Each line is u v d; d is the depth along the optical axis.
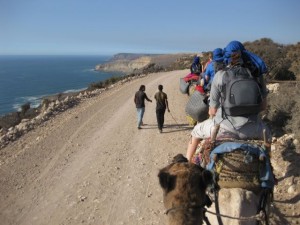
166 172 4.12
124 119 19.84
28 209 9.47
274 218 7.61
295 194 8.51
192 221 3.94
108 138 15.88
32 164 12.71
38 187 10.77
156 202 9.55
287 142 11.12
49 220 8.88
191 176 4.07
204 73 8.91
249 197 4.57
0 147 15.03
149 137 15.91
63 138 15.99
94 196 10.05
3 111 81.56
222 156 4.85
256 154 4.81
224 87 5.20
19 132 17.20
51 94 115.12
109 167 12.22
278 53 38.00
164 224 8.41
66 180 11.24
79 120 19.89
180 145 14.51
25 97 108.50
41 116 21.17
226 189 4.67
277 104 14.54
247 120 5.15
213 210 4.75
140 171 11.78
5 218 9.02
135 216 8.86
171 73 52.28
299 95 14.46
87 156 13.46
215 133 5.16
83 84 152.12
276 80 28.20
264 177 4.76
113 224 8.55
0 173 11.86
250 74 5.22
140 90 17.47
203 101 8.70
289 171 9.42
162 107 16.44
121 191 10.30
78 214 9.09
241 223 4.38
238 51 5.43
